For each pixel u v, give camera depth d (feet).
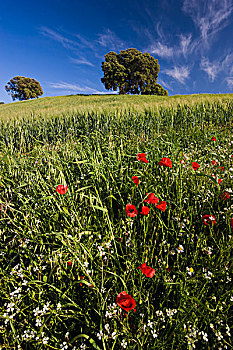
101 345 4.00
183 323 3.73
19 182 9.34
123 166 9.45
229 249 5.01
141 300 4.39
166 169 8.59
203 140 14.64
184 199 7.09
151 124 21.07
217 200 7.22
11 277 4.89
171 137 16.71
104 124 23.25
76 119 29.45
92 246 5.51
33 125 29.12
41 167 11.24
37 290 4.80
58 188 5.75
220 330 4.09
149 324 3.75
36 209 7.02
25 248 5.38
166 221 6.91
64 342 3.71
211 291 4.70
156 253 5.79
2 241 6.50
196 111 24.49
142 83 199.00
